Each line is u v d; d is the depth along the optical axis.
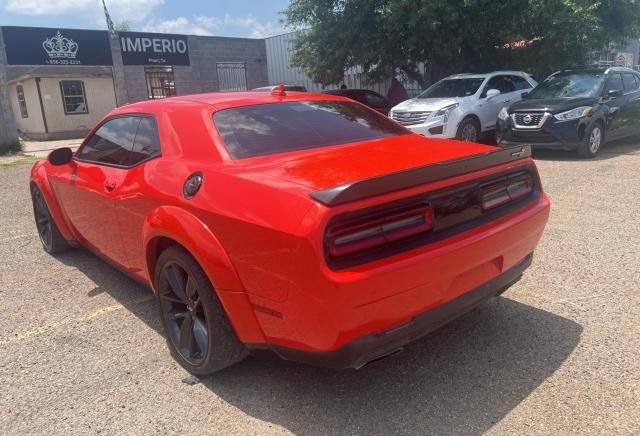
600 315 3.53
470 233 2.65
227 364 2.96
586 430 2.44
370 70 18.61
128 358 3.34
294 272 2.31
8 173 11.77
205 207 2.71
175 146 3.26
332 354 2.38
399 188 2.39
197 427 2.63
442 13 13.68
